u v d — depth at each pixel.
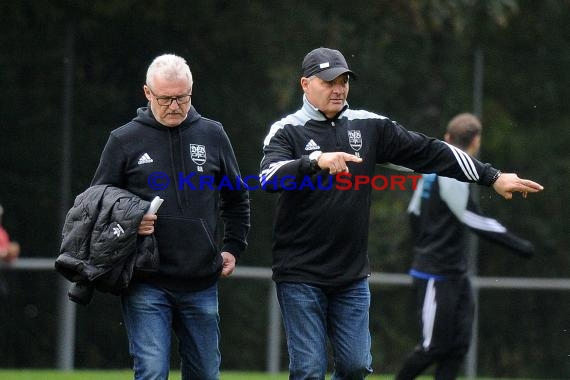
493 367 45.91
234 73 45.59
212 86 45.28
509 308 45.94
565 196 46.88
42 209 43.59
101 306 43.69
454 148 22.66
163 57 21.42
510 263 45.91
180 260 21.44
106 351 43.66
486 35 55.06
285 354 44.38
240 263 44.38
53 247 43.53
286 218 22.20
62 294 43.28
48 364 43.34
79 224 20.98
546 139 47.38
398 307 46.06
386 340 45.94
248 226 23.45
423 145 22.59
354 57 47.88
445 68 47.75
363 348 22.41
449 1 50.31
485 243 45.66
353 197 22.09
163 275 21.45
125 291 21.53
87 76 44.03
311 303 22.16
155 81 21.14
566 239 46.59
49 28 43.94
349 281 22.27
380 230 46.50
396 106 47.75
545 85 47.50
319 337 22.22
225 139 22.34
